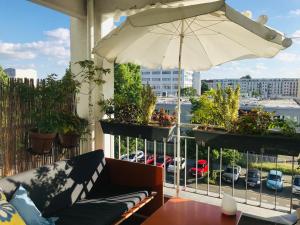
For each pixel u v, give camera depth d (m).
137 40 2.93
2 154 2.99
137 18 2.09
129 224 3.10
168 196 3.49
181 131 3.55
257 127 2.81
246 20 1.94
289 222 2.41
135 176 3.14
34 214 2.07
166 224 2.12
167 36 3.03
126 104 3.68
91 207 2.55
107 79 4.07
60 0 3.38
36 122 3.25
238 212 2.33
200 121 3.21
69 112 3.68
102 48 2.68
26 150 3.23
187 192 3.61
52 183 2.52
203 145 3.04
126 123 3.56
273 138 2.71
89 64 3.62
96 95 3.96
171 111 3.59
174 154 3.66
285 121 2.78
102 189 3.08
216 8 1.83
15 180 2.21
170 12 1.98
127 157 4.12
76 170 2.82
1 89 2.95
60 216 2.38
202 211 2.35
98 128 4.00
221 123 3.06
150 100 3.50
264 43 2.38
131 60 3.24
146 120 3.50
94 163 3.07
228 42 2.79
